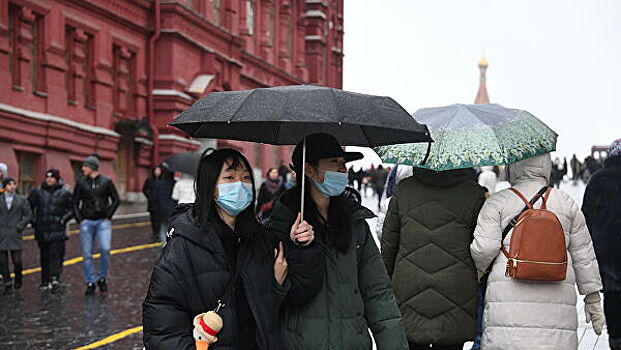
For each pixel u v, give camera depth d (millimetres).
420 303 5875
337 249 4434
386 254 6195
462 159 5750
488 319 5586
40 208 13250
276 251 4242
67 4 26656
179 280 3891
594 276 5641
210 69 35438
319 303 4363
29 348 9109
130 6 30734
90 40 28469
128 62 31266
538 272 5316
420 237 5922
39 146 24969
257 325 4008
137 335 9836
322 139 4391
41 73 25328
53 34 25719
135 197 30953
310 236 4266
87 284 12867
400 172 8344
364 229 4566
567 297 5500
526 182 5746
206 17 35781
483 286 6461
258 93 4094
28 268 15734
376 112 4141
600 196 7148
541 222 5355
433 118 6059
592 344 8727
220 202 4012
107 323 10555
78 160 27125
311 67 53375
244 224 4117
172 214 4137
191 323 3939
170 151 32125
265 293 4078
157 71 32406
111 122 29625
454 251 5883
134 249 19047
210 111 4109
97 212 12898
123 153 30875
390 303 4605
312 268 4250
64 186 13469
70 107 26812
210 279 3924
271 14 46250
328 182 4371
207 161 4027
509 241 5539
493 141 5758
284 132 5152
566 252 5367
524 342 5426
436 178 5984
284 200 4465
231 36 37781
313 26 53406
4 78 23297
